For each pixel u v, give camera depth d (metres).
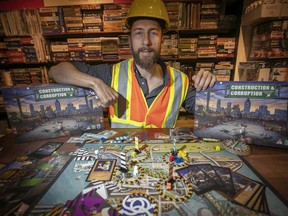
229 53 2.19
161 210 0.39
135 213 0.39
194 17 2.09
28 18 2.09
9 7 2.06
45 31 2.14
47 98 0.74
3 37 2.21
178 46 2.19
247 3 1.99
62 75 0.88
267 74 1.86
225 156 0.61
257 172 0.52
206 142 0.70
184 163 0.57
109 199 0.43
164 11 0.87
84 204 0.41
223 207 0.40
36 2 2.07
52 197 0.43
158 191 0.45
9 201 0.42
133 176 0.51
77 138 0.75
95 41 2.17
